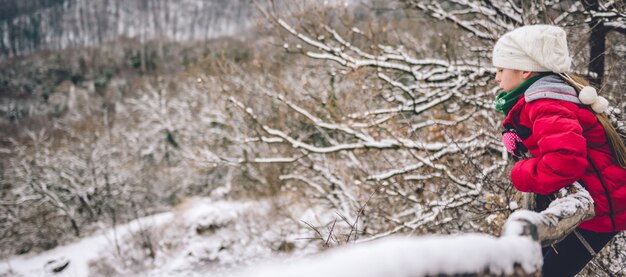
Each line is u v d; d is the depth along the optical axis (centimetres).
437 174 451
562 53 158
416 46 649
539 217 96
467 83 526
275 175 1062
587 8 429
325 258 52
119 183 2522
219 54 762
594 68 402
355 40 651
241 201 1788
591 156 156
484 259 66
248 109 646
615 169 155
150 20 9281
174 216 2056
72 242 2366
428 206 405
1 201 2411
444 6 669
